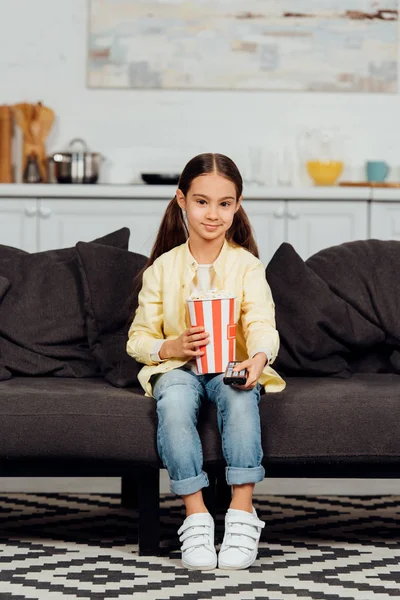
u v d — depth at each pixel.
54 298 3.24
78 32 5.58
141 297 2.84
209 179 2.72
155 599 2.27
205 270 2.81
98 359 3.12
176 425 2.52
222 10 5.57
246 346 2.74
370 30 5.60
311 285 3.22
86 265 3.21
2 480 3.69
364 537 2.87
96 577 2.44
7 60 5.57
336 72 5.62
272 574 2.47
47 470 2.69
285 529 2.96
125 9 5.57
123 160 5.63
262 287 2.78
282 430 2.65
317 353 3.14
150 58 5.58
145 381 2.72
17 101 5.58
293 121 5.63
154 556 2.63
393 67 5.63
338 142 5.64
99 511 3.21
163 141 5.62
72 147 5.61
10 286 3.26
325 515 3.16
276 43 5.59
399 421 2.66
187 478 2.51
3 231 5.15
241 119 5.63
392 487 3.61
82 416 2.64
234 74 5.60
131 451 2.63
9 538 2.84
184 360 2.71
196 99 5.61
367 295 3.29
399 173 5.67
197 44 5.58
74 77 5.59
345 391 2.76
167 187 5.11
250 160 5.58
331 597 2.28
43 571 2.49
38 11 5.57
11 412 2.66
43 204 5.14
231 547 2.50
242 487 2.52
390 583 2.40
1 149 5.46
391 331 3.24
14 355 3.15
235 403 2.54
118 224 5.14
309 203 5.18
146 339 2.76
